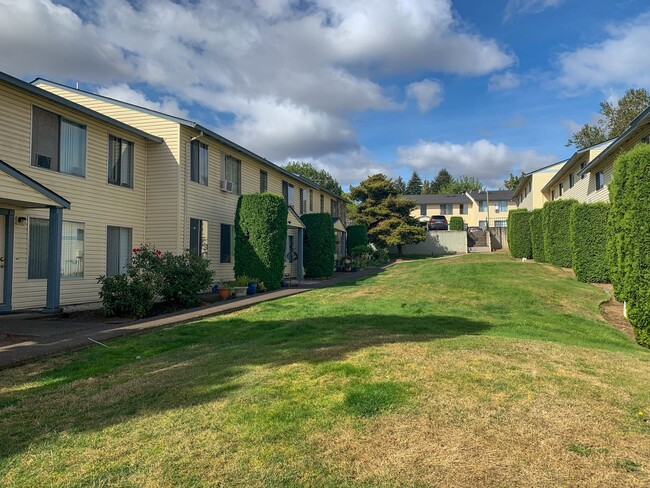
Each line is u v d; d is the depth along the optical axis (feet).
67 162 37.29
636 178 23.49
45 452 10.25
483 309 32.73
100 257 40.50
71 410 13.17
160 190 45.91
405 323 26.66
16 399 14.51
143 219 45.83
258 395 13.21
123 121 46.98
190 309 34.45
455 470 8.71
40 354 20.15
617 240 24.98
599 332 26.94
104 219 40.98
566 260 60.49
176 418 11.87
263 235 47.65
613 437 10.05
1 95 31.81
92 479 8.89
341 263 81.51
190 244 47.50
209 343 22.95
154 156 46.19
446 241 125.80
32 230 34.68
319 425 10.90
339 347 19.06
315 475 8.70
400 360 16.42
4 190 27.66
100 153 40.68
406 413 11.41
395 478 8.48
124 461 9.59
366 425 10.80
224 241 54.44
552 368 15.56
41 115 34.91
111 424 11.78
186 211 46.62
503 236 131.64
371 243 113.50
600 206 47.34
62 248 36.83
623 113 132.26
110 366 18.78
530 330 25.58
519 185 121.39
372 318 28.55
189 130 47.21
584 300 36.76
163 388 14.76
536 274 52.60
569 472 8.58
